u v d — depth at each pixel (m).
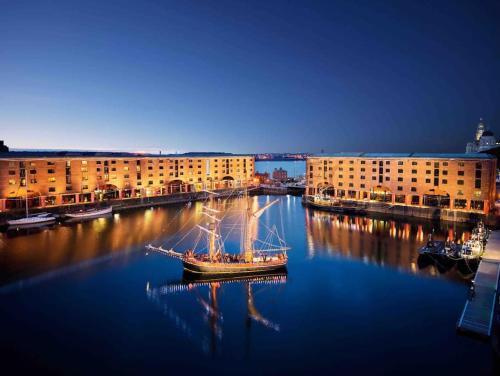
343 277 59.56
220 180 168.50
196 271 58.44
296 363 36.84
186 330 42.97
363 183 122.75
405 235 87.56
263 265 59.84
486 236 73.31
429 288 54.47
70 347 39.38
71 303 49.84
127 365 36.38
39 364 36.31
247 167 179.62
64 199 114.12
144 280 58.28
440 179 105.38
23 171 104.56
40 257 69.19
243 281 58.19
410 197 111.94
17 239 82.88
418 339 40.53
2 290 53.88
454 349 38.28
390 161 115.75
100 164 123.69
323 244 80.25
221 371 35.59
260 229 95.62
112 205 123.19
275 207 133.75
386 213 115.44
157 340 40.91
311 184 137.12
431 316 45.69
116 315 46.56
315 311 47.72
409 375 34.59
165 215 114.94
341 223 103.19
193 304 49.84
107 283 56.84
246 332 42.59
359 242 81.62
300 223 103.56
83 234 88.06
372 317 45.88
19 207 103.38
